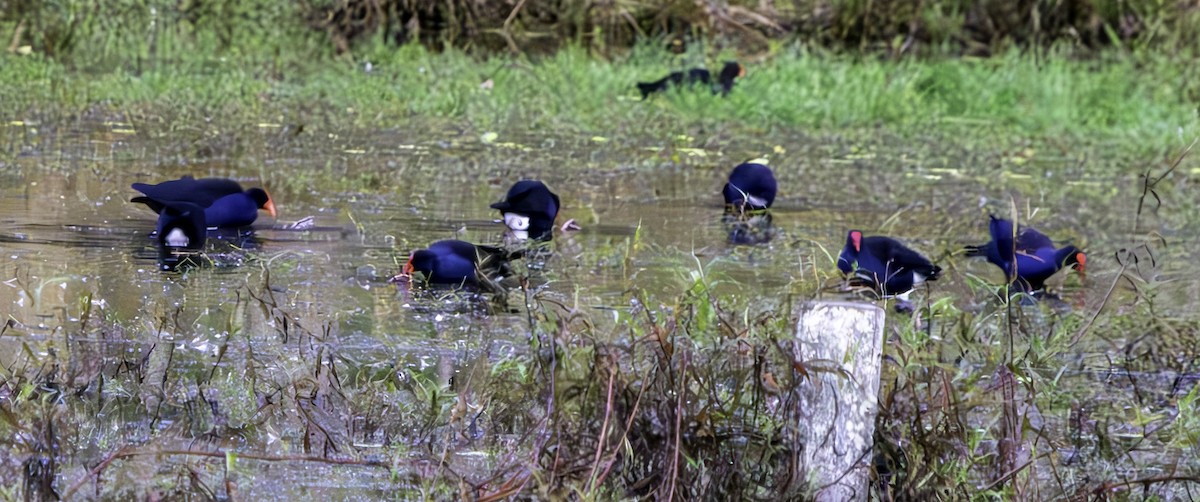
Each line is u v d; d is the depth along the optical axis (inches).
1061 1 1178.6
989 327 382.0
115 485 300.4
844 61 1095.6
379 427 335.6
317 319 422.9
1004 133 914.1
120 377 358.0
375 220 573.3
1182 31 1144.8
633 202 638.5
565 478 281.7
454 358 388.8
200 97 877.8
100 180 630.5
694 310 350.0
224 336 398.0
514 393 321.7
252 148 734.5
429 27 1159.6
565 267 501.4
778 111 922.1
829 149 820.6
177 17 1098.7
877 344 279.9
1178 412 346.6
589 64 1064.8
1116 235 617.9
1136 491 317.7
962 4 1194.6
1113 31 1152.2
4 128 748.0
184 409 339.3
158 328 402.6
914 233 596.7
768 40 1185.4
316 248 518.0
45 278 454.9
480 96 925.8
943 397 303.6
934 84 1021.8
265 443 328.8
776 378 291.6
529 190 561.6
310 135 781.3
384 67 1043.3
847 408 280.1
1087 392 381.1
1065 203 690.2
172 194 526.3
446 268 465.1
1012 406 308.3
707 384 295.1
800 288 394.0
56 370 345.1
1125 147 876.0
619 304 446.9
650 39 1175.6
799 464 284.5
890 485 293.9
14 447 307.9
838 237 578.6
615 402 289.0
